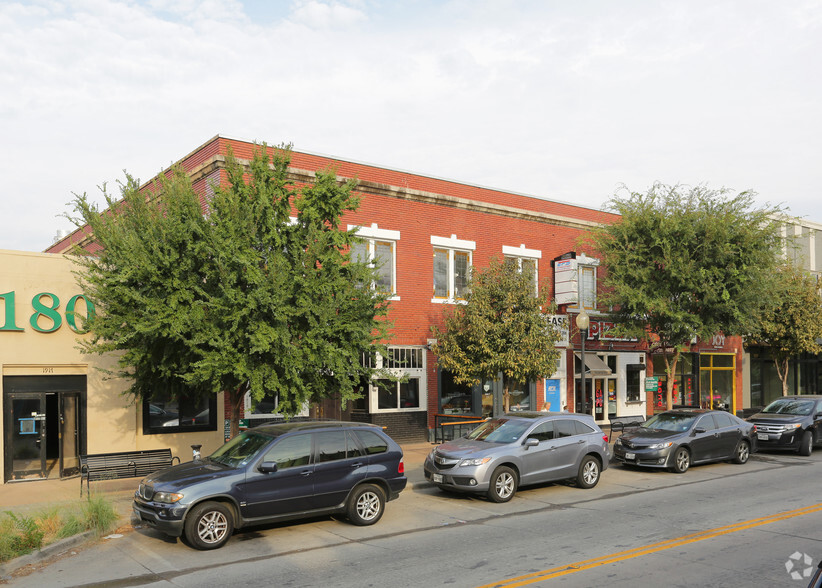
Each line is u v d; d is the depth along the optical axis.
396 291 21.05
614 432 24.94
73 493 13.66
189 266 12.59
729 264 20.23
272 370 12.73
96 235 13.20
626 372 27.98
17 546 9.20
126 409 16.52
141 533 10.55
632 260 21.27
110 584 8.12
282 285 12.73
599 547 9.62
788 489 14.34
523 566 8.67
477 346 17.56
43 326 15.67
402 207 21.41
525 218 24.66
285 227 13.52
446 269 22.52
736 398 31.86
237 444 11.13
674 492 14.14
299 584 8.02
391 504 12.95
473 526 11.09
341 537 10.36
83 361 16.11
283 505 10.29
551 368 17.55
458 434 21.89
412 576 8.29
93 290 13.76
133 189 13.55
